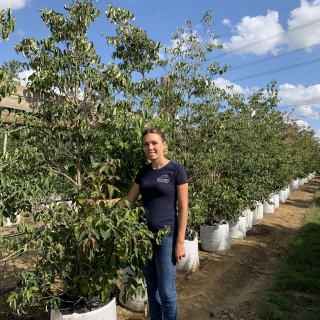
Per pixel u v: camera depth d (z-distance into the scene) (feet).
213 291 14.65
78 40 10.32
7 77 9.00
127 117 10.23
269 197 33.01
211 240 20.77
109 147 9.89
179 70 17.29
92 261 8.97
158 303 9.89
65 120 10.66
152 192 9.30
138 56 16.51
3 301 12.79
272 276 17.66
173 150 15.06
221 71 17.78
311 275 16.56
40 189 9.27
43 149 10.34
